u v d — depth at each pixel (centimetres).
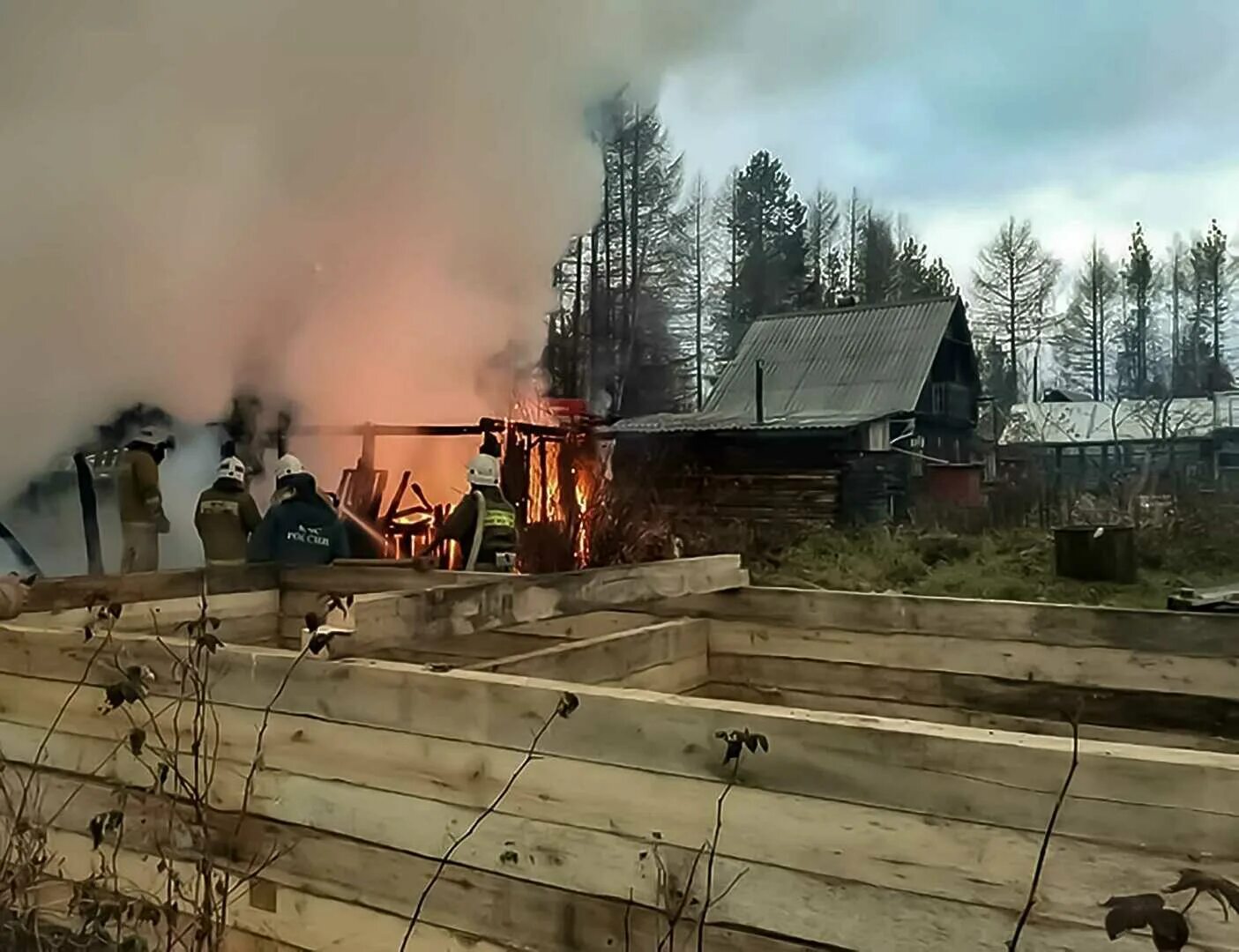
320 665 231
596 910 192
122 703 233
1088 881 149
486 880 205
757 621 398
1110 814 149
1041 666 347
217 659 248
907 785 163
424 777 214
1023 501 1822
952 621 362
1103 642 338
